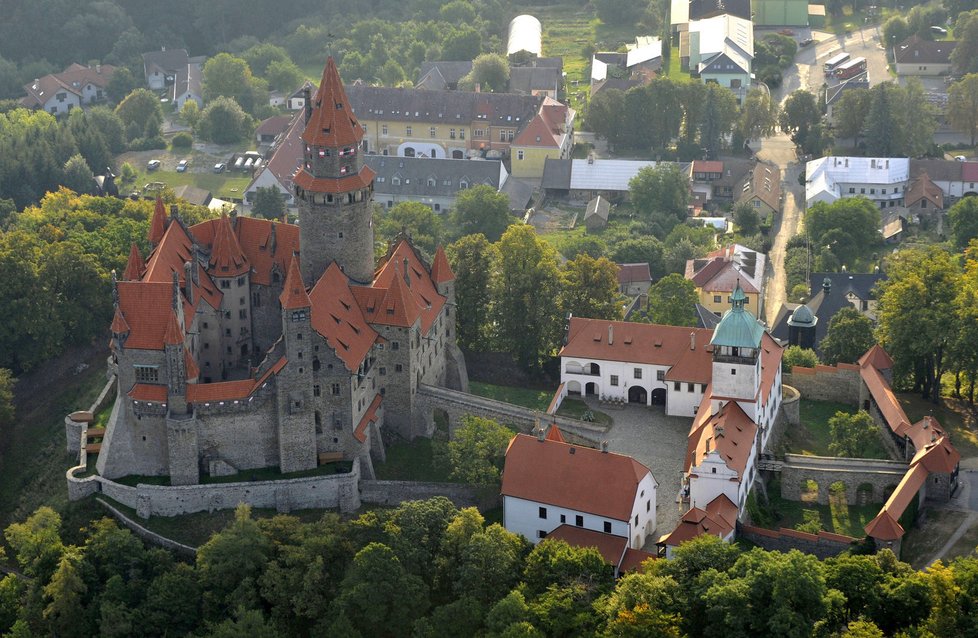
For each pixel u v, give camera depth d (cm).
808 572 19788
